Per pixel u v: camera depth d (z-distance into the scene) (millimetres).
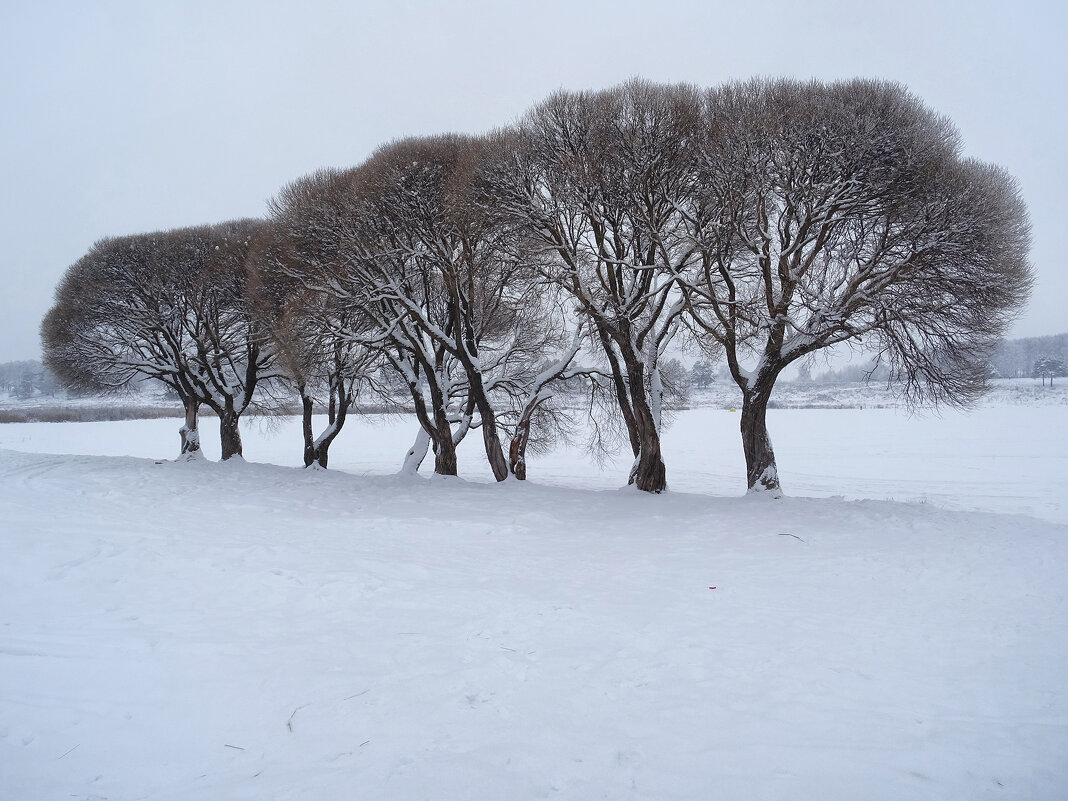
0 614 6785
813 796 3941
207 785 4023
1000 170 15086
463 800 3859
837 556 10227
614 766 4254
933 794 3979
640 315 19297
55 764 4227
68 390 28891
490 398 22516
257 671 5691
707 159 14195
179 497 15016
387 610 7402
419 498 16562
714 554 10555
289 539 10930
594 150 15156
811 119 13586
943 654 6281
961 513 13383
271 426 32000
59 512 11875
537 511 14438
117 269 24188
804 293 14695
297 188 20266
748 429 16266
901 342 14930
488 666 5883
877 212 14266
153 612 7086
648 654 6223
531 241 16500
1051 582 8742
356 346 21516
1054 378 96875
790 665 5980
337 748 4477
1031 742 4625
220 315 25500
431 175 18016
